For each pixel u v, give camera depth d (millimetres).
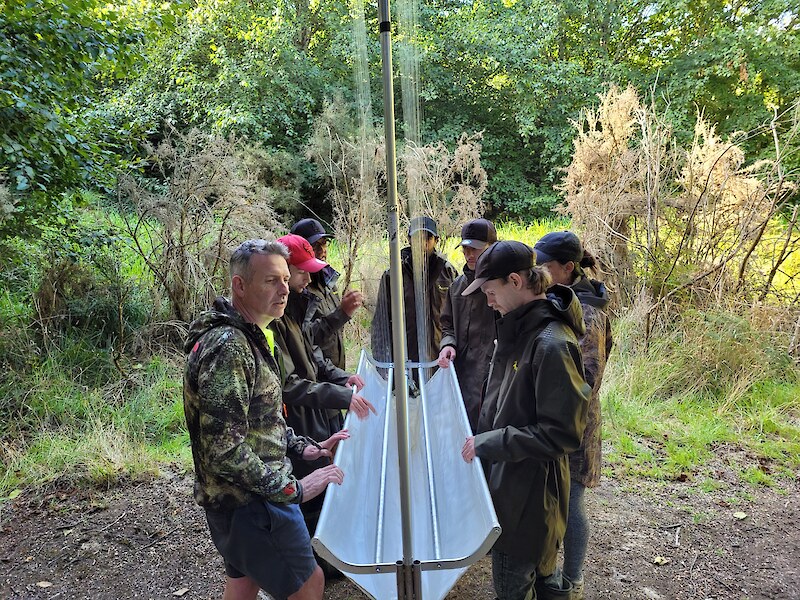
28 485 3537
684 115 11242
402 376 1482
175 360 5156
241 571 1776
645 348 4922
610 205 5496
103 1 5035
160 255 5531
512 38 13102
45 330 4801
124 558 2861
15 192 4457
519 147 14250
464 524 1650
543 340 1721
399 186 2189
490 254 1798
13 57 4004
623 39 14039
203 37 12289
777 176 5562
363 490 1925
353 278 4910
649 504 3273
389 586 1652
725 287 5125
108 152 5141
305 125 12516
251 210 5562
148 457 3783
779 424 4117
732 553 2822
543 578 2109
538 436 1672
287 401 2240
